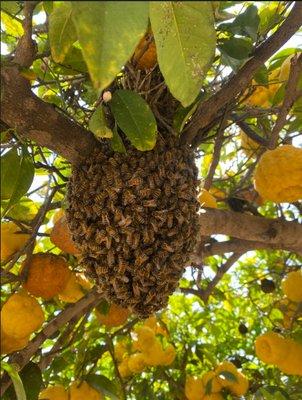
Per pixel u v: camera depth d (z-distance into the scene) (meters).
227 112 0.70
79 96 0.68
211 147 1.18
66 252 0.72
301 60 0.68
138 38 0.32
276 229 0.81
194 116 0.61
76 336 0.90
